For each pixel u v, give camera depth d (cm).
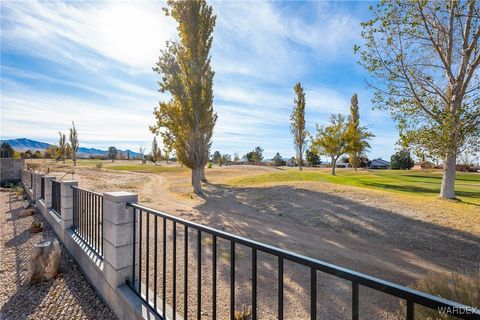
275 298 371
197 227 202
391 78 1167
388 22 1106
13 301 337
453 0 1091
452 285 306
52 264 397
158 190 1820
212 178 2695
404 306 337
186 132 1700
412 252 593
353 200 1061
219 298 361
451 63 1177
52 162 5350
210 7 1698
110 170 3697
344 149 2759
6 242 580
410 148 1095
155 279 251
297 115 3916
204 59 1700
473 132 966
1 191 1538
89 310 316
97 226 407
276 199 1210
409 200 1039
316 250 607
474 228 695
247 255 540
